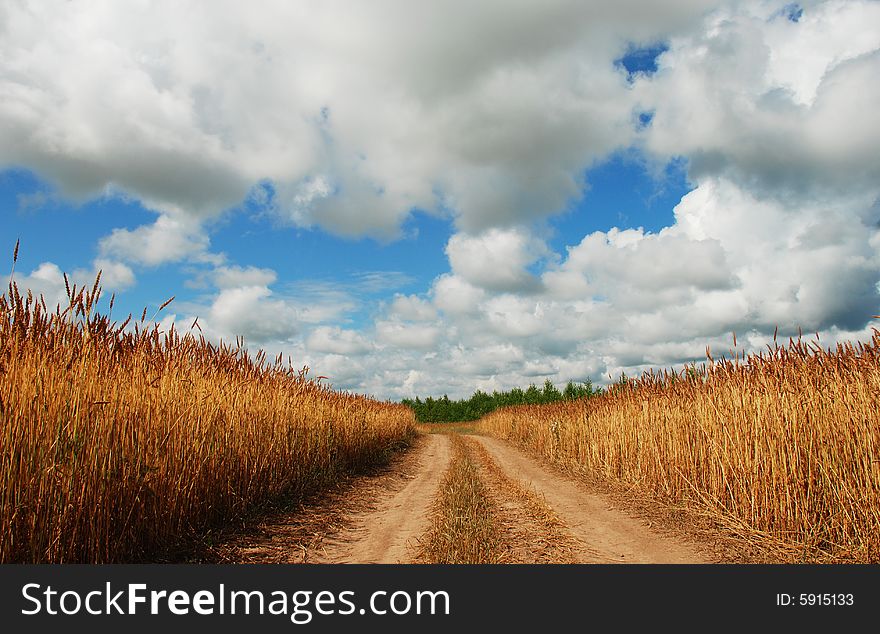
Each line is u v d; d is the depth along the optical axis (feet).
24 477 15.89
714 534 27.78
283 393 41.22
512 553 23.36
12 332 18.20
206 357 33.83
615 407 53.83
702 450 33.47
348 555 24.00
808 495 24.75
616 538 27.61
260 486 31.89
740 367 33.22
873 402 23.88
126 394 21.06
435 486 48.14
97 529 17.70
